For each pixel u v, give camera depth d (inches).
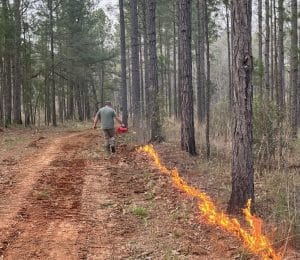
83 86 2041.1
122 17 1088.8
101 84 2342.5
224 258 249.6
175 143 686.5
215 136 661.3
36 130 1133.7
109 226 307.1
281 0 871.7
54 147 705.0
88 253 259.4
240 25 310.8
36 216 326.3
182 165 511.2
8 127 1154.0
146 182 431.2
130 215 331.9
